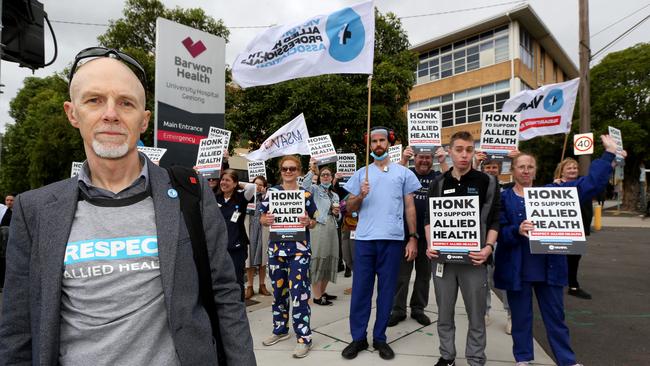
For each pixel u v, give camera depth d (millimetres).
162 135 5016
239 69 5250
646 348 3746
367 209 3658
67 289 1197
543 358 3490
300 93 11875
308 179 5711
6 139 27359
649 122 19672
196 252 1297
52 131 19891
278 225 3803
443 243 3189
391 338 4004
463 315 4691
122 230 1245
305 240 3840
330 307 5184
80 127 1330
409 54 14102
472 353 3111
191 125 5309
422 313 4508
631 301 5309
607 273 7078
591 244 10703
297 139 7547
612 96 20172
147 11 14898
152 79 13539
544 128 6602
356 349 3572
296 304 3689
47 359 1142
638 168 21766
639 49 20812
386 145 3775
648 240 11297
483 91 25031
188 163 5285
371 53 4516
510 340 3920
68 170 20266
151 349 1200
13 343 1210
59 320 1174
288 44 4996
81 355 1166
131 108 1346
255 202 5500
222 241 1413
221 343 1371
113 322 1182
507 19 23531
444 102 27219
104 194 1298
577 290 5586
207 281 1326
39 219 1218
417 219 4543
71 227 1225
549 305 3125
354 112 11953
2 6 3543
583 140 8625
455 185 3324
